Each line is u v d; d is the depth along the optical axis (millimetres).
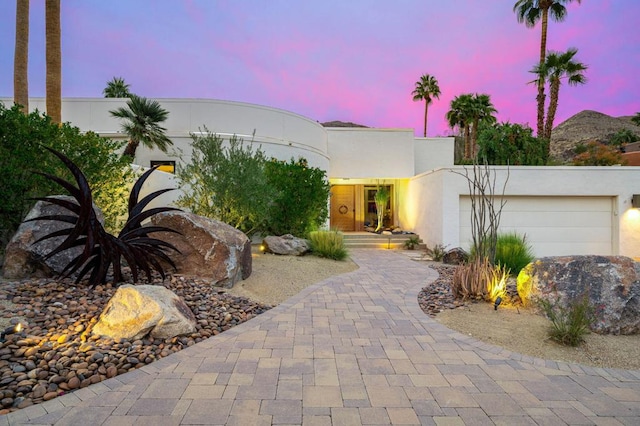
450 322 5219
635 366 3838
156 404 2920
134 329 3973
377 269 9820
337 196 19781
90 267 5312
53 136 6414
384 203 17297
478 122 30922
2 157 5789
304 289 7266
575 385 3377
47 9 10734
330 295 6797
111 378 3334
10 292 4711
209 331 4613
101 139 7305
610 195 12273
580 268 5395
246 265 7344
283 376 3451
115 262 5293
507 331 4812
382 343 4383
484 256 6691
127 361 3596
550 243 12469
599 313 4828
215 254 6562
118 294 4262
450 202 12438
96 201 7234
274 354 3984
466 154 31984
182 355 3896
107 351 3697
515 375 3562
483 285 6250
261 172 9867
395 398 3080
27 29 10641
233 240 7055
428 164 19719
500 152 19359
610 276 5059
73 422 2664
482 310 5785
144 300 4160
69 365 3412
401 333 4750
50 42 10766
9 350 3500
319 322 5168
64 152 6504
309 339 4473
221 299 5770
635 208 12094
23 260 5426
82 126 13688
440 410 2904
